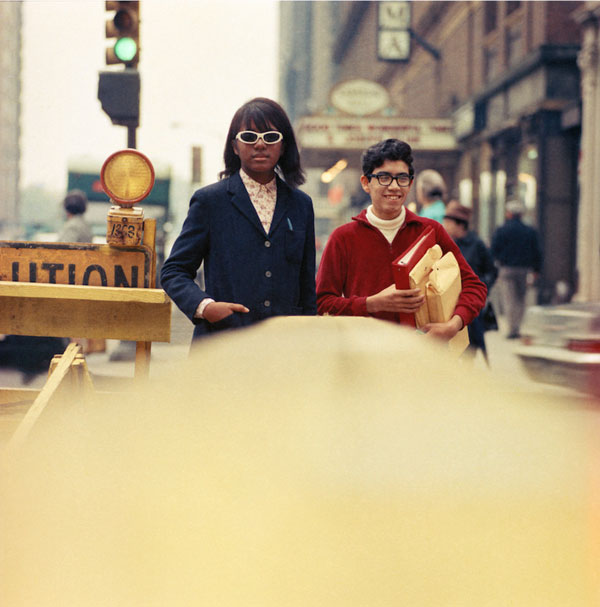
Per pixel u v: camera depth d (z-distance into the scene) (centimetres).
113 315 432
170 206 2284
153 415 193
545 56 2306
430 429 187
